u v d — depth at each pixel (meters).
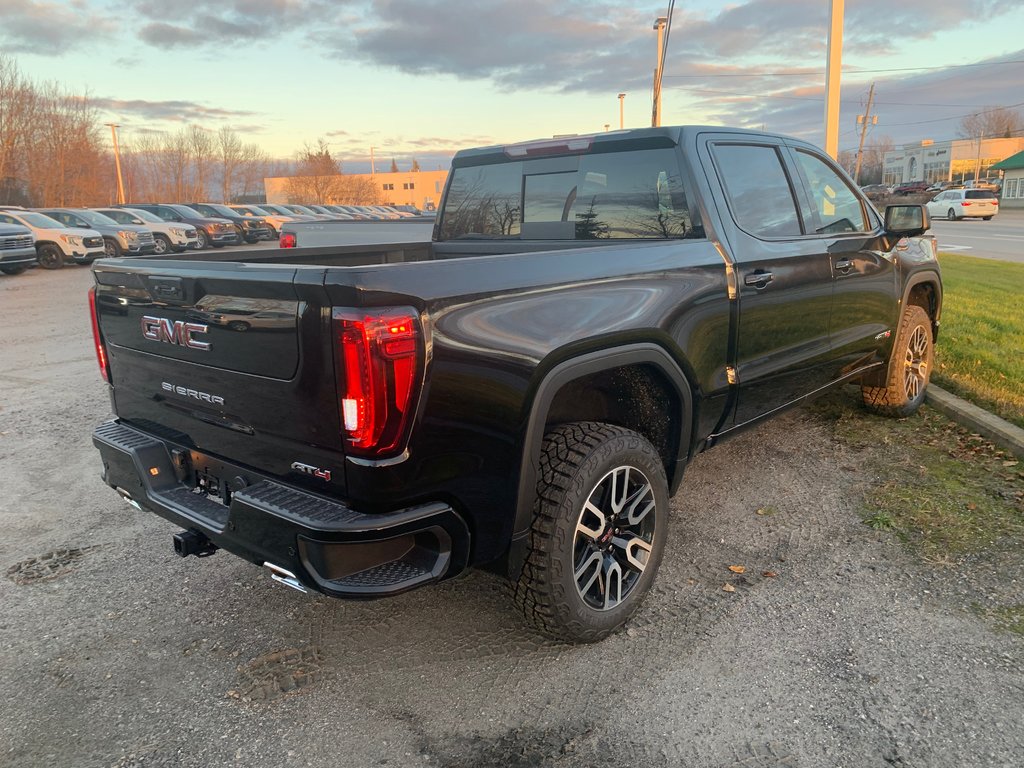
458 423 2.28
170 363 2.74
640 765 2.27
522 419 2.45
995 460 4.48
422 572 2.33
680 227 3.42
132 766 2.32
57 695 2.67
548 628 2.73
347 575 2.25
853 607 3.07
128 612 3.22
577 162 3.80
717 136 3.54
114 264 2.94
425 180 104.25
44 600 3.32
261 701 2.62
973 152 93.88
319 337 2.15
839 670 2.67
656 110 28.34
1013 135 99.31
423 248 4.70
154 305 2.75
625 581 2.97
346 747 2.39
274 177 89.81
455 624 3.07
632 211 3.62
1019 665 2.66
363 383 2.10
